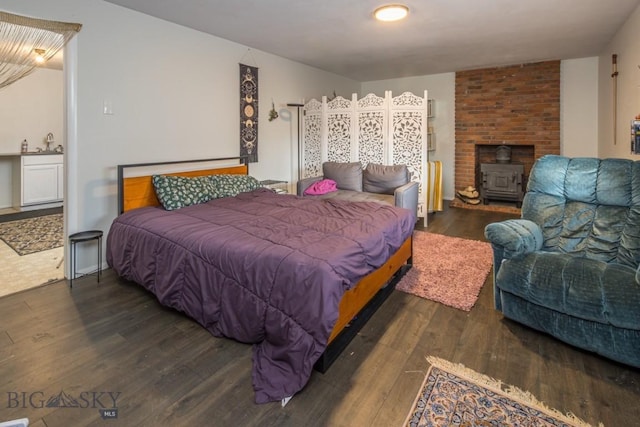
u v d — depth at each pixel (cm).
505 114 575
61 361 183
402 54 475
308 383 168
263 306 178
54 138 573
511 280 209
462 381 169
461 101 608
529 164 586
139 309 239
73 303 246
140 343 200
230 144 414
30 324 219
